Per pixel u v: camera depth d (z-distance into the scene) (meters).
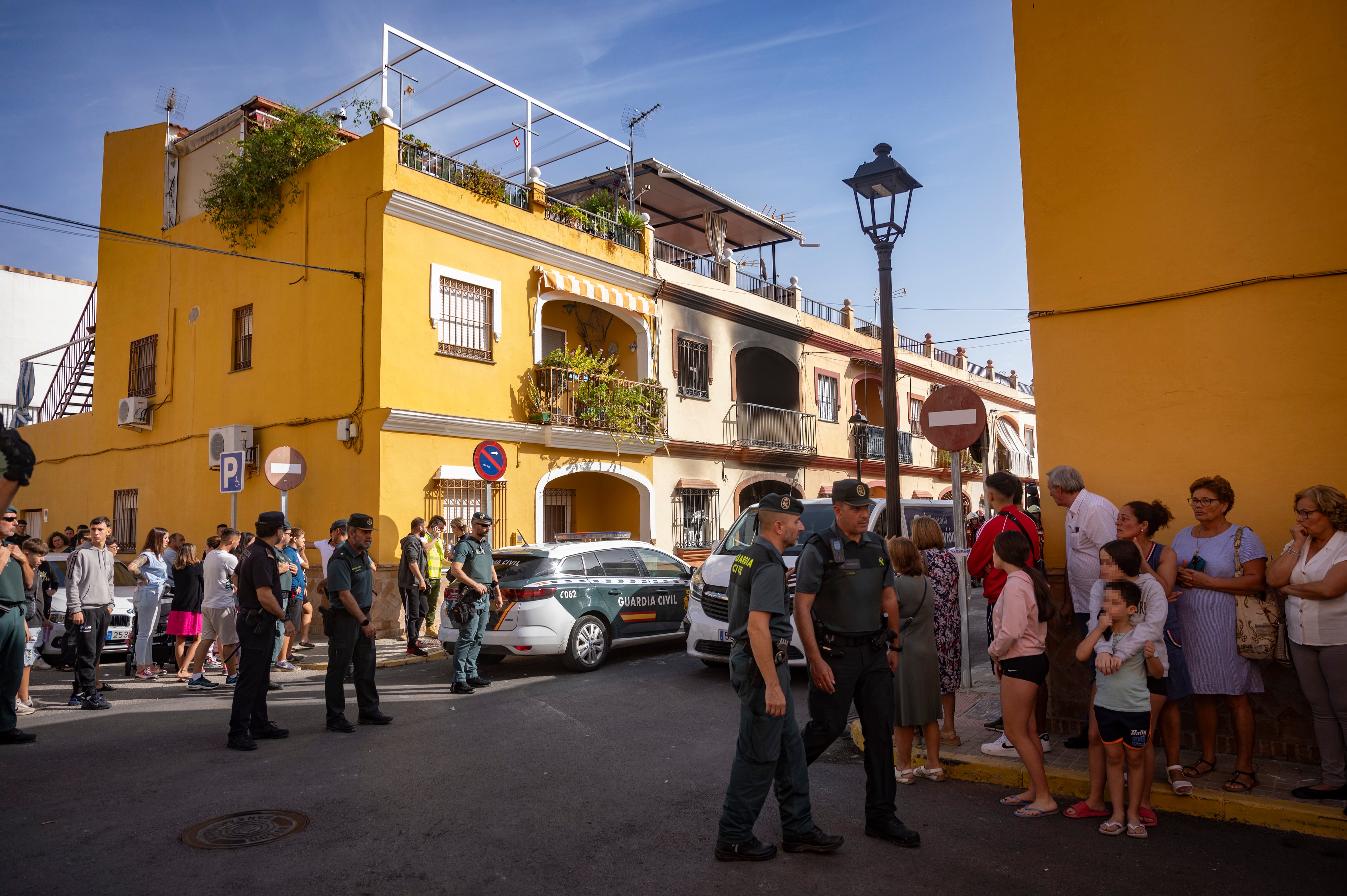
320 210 14.65
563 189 21.31
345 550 7.22
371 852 4.33
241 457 12.14
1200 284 5.82
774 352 23.19
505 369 15.33
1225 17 5.81
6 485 3.55
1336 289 5.38
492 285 15.16
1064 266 6.37
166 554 11.52
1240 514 5.61
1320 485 5.14
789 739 4.30
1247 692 4.91
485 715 7.60
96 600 8.24
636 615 10.63
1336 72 5.43
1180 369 5.88
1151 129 6.07
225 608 9.42
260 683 6.62
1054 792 5.21
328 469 14.03
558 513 18.09
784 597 4.26
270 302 15.41
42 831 4.64
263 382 15.35
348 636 7.10
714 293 20.86
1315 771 5.09
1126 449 6.05
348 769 5.86
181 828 4.69
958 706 7.34
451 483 14.31
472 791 5.35
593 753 6.24
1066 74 6.43
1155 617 4.48
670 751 6.30
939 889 3.86
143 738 6.82
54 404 22.88
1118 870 4.04
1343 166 5.39
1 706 6.60
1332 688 4.54
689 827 4.70
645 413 17.58
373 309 13.48
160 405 17.70
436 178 14.39
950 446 7.66
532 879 4.01
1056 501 5.82
